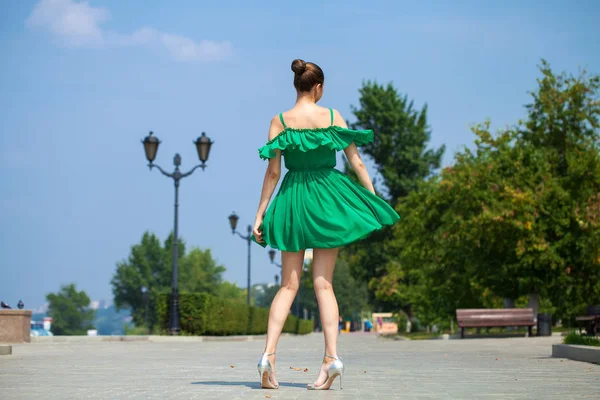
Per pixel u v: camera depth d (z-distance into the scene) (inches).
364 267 2908.5
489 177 1331.2
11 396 232.5
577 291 1309.1
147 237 5359.3
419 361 458.6
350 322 4301.2
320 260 262.4
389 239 2827.3
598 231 1204.5
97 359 475.2
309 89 270.8
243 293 6250.0
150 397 228.2
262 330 1588.3
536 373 347.3
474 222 1270.9
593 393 249.0
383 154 2837.1
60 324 6668.3
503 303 1514.5
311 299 4480.8
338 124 266.8
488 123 1417.3
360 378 312.5
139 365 412.5
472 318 1074.1
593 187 1285.7
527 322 1081.4
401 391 250.7
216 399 222.1
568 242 1251.2
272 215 266.4
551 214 1263.5
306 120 265.3
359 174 267.9
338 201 262.7
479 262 1332.4
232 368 385.4
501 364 421.1
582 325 820.6
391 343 917.8
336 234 258.5
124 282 5265.8
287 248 260.8
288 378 311.1
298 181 265.6
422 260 1611.7
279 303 260.8
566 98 1359.5
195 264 5324.8
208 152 1096.8
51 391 249.3
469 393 245.3
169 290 5270.7
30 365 407.2
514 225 1221.7
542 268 1293.1
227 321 1194.0
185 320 1070.4
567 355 478.6
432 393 244.2
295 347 746.8
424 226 1545.3
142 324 5196.9
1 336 804.0
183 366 402.9
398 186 2785.4
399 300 2554.1
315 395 234.2
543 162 1317.7
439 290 1537.9
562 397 235.3
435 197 1456.7
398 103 2861.7
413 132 2834.6
